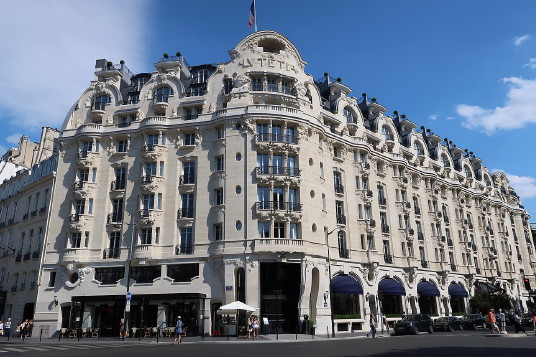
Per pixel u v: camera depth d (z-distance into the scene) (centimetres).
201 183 4034
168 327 3603
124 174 4244
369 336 3400
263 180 3838
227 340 2986
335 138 4609
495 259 6831
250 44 4456
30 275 4312
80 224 4034
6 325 3756
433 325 4019
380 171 5128
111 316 3788
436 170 6284
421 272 5144
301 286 3638
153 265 3862
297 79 4431
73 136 4428
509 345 2092
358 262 4384
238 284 3644
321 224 4081
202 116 4256
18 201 5150
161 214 3994
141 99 4484
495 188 7775
